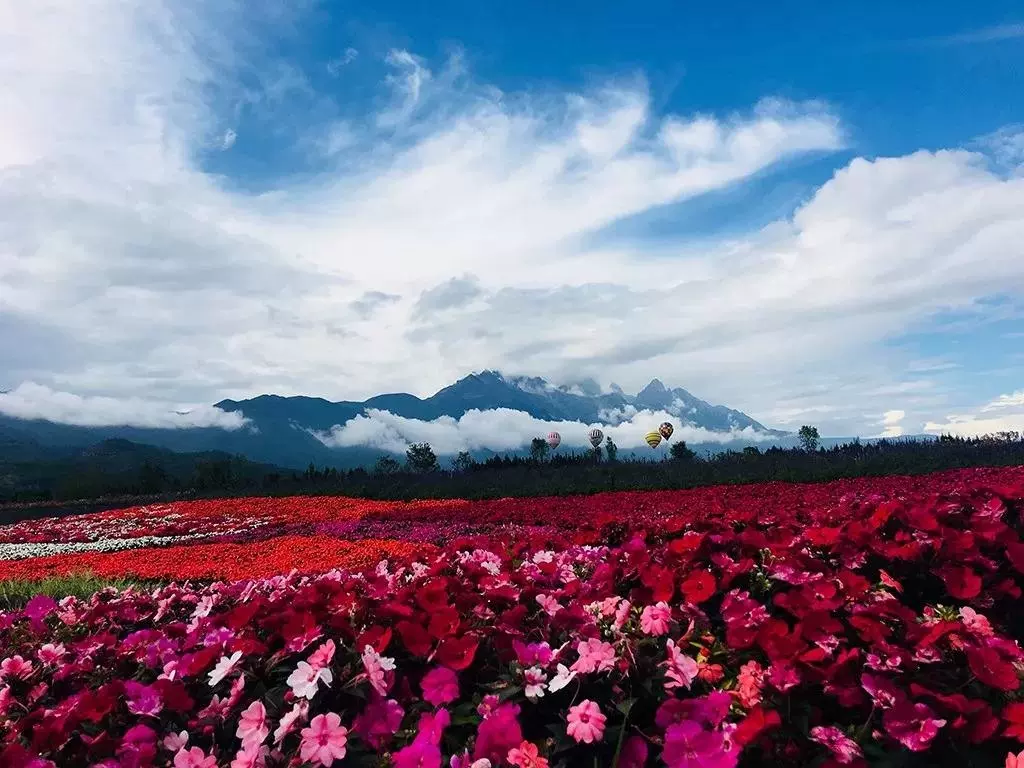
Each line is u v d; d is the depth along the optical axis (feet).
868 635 9.14
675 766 7.39
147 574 30.81
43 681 10.53
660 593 10.64
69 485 129.70
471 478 85.81
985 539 13.00
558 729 7.93
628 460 98.22
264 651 9.62
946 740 7.97
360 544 38.06
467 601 10.74
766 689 8.45
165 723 9.08
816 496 35.50
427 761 7.33
